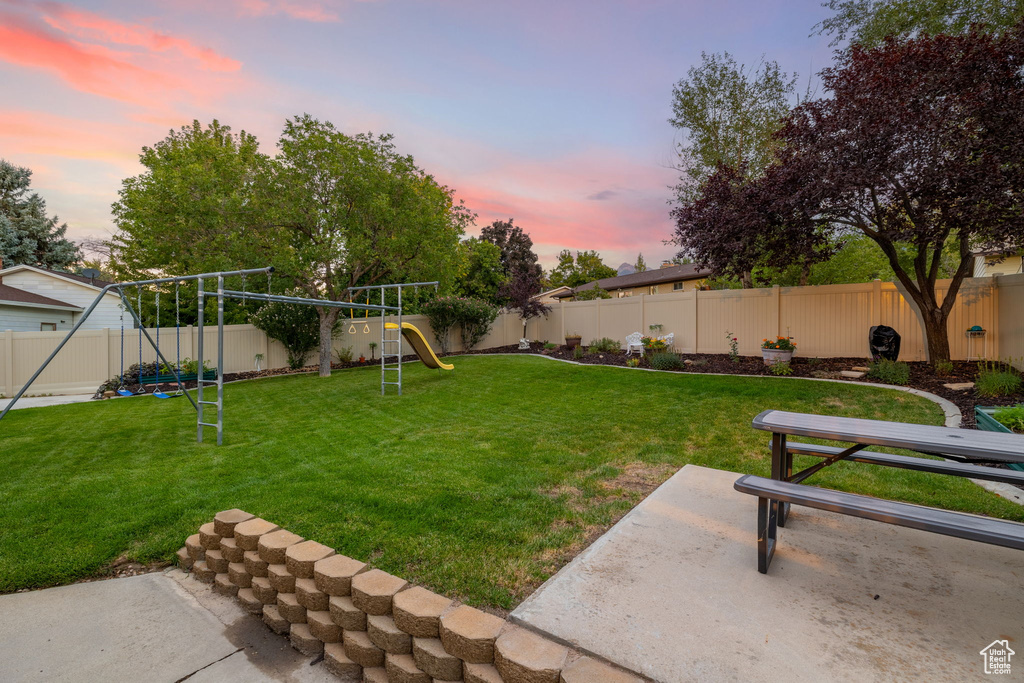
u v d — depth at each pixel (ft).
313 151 39.70
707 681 5.10
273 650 7.30
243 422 22.90
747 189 27.58
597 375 33.12
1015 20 25.26
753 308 37.17
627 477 13.12
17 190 93.35
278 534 8.55
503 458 15.23
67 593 8.66
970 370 25.81
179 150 55.62
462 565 8.30
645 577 7.52
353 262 41.55
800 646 5.72
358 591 6.82
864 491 11.35
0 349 38.73
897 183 22.71
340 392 32.22
